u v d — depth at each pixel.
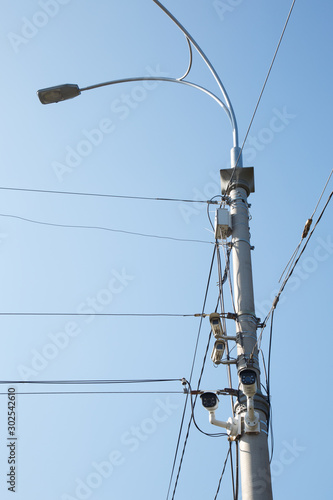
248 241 10.52
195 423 10.24
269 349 9.76
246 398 9.04
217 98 12.43
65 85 12.77
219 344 9.70
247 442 8.60
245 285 9.98
